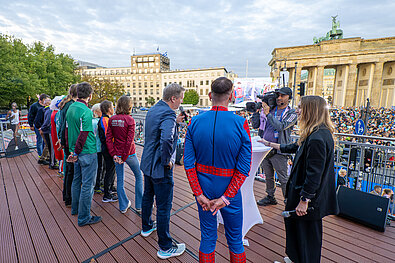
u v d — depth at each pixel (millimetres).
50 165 4832
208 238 1497
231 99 1452
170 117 1969
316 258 1729
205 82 81188
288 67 47406
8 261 1994
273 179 3145
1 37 21375
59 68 29141
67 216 2844
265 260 2051
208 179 1424
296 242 1838
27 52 26797
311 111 1650
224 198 1376
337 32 50562
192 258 2078
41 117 5180
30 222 2686
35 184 3947
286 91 2910
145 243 2295
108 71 93812
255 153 2307
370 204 2625
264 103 3078
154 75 87125
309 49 46375
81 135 2348
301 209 1620
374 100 43688
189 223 2723
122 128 2592
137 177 2914
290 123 2768
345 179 4031
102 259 2039
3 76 20625
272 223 2715
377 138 3037
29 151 6340
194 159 1481
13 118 7922
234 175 1411
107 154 3121
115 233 2471
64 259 2031
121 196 2916
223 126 1348
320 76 45844
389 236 2416
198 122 1436
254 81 13414
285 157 2910
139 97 89750
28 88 22156
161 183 1994
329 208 1746
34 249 2176
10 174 4473
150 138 2020
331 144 1612
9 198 3371
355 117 22516
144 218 2371
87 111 2404
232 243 1547
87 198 2578
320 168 1528
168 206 2074
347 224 2684
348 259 2047
